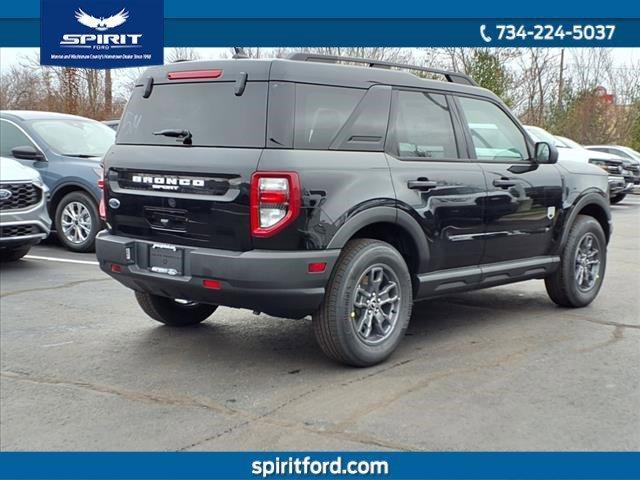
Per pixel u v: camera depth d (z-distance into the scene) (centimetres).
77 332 600
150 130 522
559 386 473
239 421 418
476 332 604
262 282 457
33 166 1009
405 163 530
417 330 611
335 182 477
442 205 549
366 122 511
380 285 518
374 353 508
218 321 639
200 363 522
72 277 816
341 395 457
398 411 431
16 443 392
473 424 412
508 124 636
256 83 478
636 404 442
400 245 545
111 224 539
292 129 468
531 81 3148
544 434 400
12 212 834
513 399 449
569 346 563
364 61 536
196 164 481
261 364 520
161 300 597
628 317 659
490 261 607
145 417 425
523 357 534
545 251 661
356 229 487
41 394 461
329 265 474
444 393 460
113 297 722
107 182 539
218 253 470
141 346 563
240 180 462
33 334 593
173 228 497
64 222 995
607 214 722
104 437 400
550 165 664
